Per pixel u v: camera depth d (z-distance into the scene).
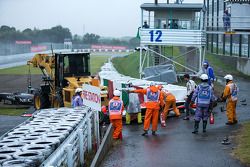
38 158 6.17
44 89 23.81
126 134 14.36
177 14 29.28
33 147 6.92
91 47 145.75
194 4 28.88
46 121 9.87
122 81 19.95
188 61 31.64
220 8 45.47
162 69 28.20
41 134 8.16
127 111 16.64
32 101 27.27
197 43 28.23
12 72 56.56
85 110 11.91
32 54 97.06
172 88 19.02
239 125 14.53
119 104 13.20
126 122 16.78
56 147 7.25
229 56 42.34
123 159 10.39
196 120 13.47
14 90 36.50
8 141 7.57
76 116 10.66
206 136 12.95
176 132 14.05
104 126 14.92
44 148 6.89
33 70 60.22
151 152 11.09
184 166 9.48
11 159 6.17
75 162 8.85
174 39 28.48
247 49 41.03
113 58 86.56
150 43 28.78
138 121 16.78
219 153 10.57
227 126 14.46
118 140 13.15
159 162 9.95
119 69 53.28
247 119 15.69
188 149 11.23
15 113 23.95
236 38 45.12
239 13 31.58
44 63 23.80
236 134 12.91
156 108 13.74
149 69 27.97
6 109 26.05
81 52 20.95
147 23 29.53
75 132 9.15
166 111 16.31
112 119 13.16
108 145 11.56
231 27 31.16
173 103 17.22
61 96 20.80
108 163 10.00
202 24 28.83
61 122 9.66
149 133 14.21
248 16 30.53
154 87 13.79
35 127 9.02
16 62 77.75
